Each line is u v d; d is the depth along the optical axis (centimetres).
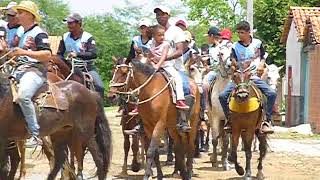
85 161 1416
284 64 3375
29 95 834
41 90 870
